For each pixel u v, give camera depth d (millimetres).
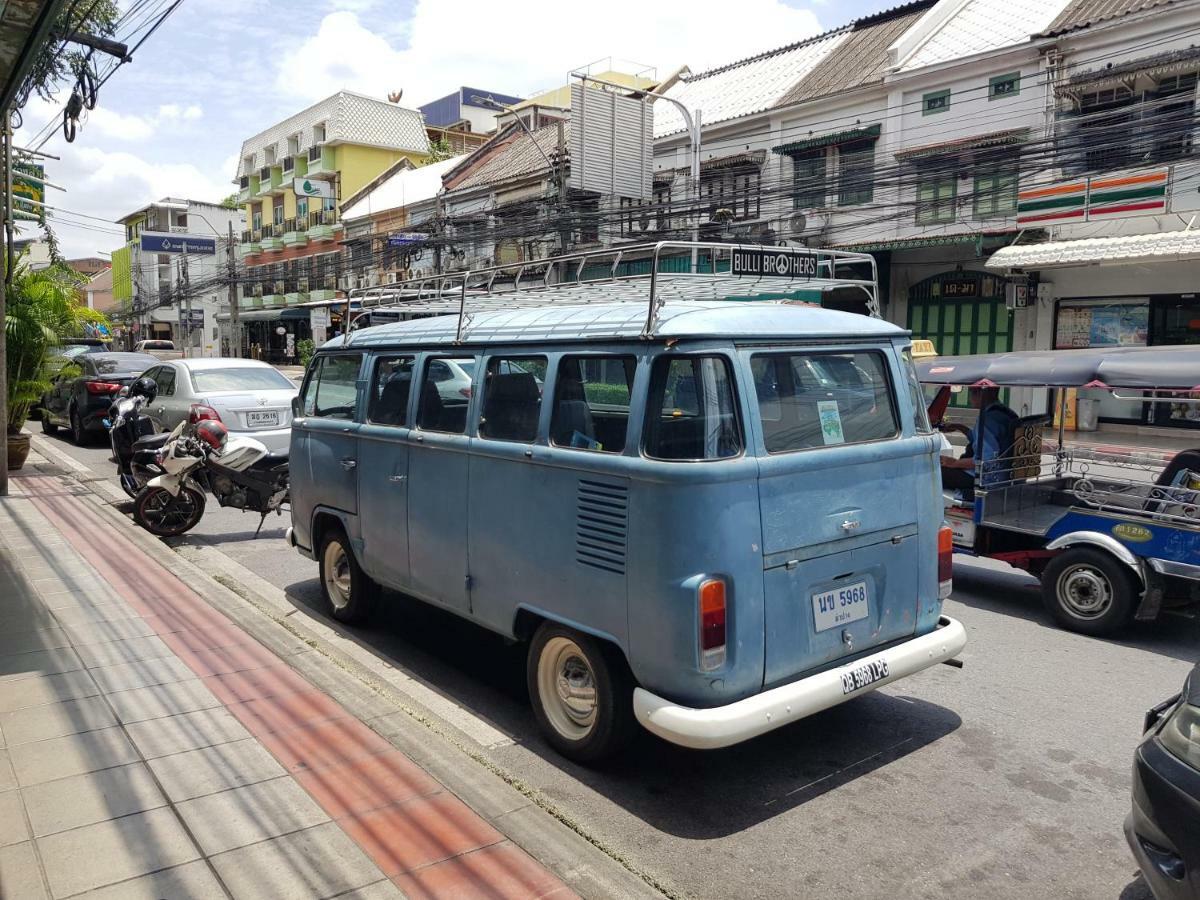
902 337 4371
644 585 3598
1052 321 18516
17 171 14523
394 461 5215
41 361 12086
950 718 4781
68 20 6398
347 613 6043
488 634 6027
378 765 3801
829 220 21578
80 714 4309
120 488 10836
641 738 4508
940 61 19312
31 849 3160
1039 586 7520
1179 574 5719
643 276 4359
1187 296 16609
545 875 3053
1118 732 4605
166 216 65500
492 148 33906
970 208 19078
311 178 49125
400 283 6098
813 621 3785
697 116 19734
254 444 8508
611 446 3818
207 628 5605
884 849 3516
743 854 3473
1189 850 2588
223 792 3568
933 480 4367
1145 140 15617
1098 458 7445
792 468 3686
